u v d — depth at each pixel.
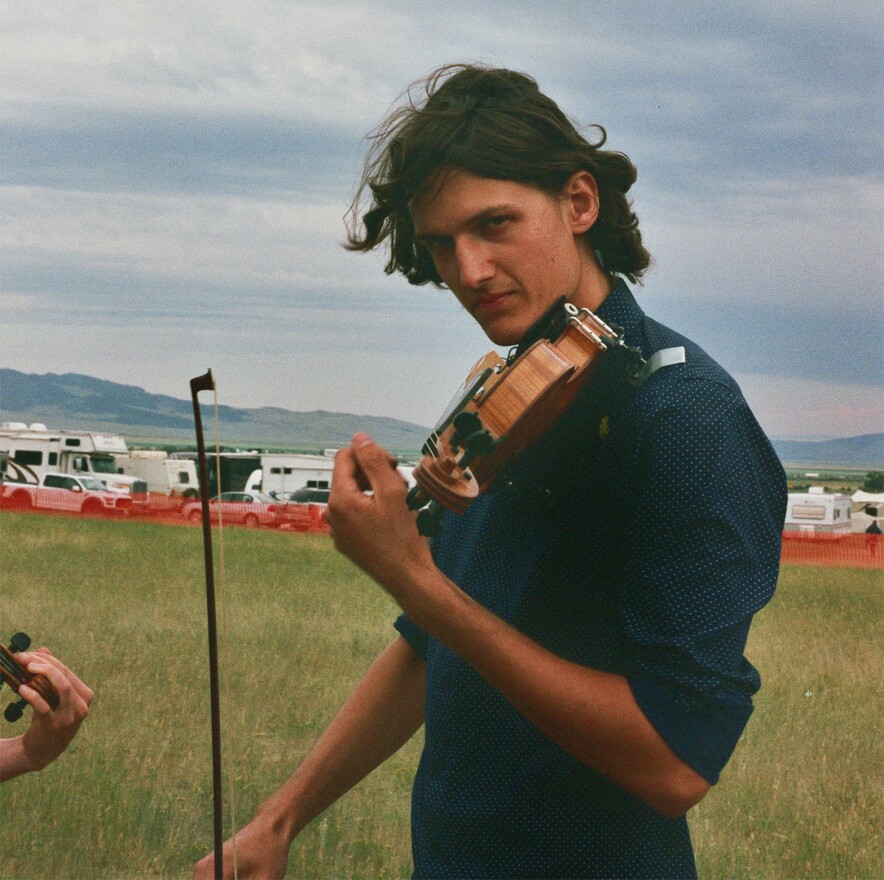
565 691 1.36
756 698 8.45
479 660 1.35
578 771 1.54
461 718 1.61
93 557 19.41
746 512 1.43
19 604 12.26
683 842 1.58
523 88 1.54
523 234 1.48
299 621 11.66
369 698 1.88
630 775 1.38
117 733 6.45
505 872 1.56
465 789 1.60
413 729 1.90
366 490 1.33
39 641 9.79
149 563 18.52
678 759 1.37
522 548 1.56
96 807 5.09
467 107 1.49
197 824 5.11
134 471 49.88
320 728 6.87
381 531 1.30
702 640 1.38
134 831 4.89
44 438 47.22
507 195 1.47
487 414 1.38
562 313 1.50
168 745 6.29
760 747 6.84
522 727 1.56
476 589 1.61
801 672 9.88
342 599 14.20
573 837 1.54
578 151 1.53
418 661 1.87
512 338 1.53
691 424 1.42
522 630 1.54
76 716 2.35
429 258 1.80
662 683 1.38
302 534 35.62
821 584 21.48
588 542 1.50
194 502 41.50
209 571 1.36
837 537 37.38
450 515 1.75
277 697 7.75
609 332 1.45
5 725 6.72
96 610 11.98
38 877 4.48
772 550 1.48
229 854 1.76
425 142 1.48
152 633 10.44
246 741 6.57
